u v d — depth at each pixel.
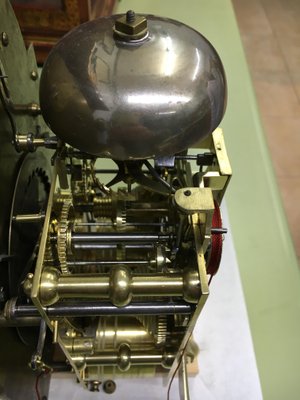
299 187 1.55
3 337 0.65
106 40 0.54
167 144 0.55
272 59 2.11
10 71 0.68
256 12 2.40
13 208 0.66
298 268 1.29
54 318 0.63
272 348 1.12
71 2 1.58
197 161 0.77
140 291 0.58
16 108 0.70
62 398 0.97
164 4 2.28
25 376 0.80
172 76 0.53
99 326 0.86
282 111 1.86
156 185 0.68
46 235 0.60
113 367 0.98
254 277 1.26
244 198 1.47
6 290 0.65
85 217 0.89
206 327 1.10
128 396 0.98
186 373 0.91
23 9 1.60
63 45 0.57
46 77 0.57
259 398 0.99
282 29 2.30
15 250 0.69
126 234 0.69
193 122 0.54
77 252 0.75
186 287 0.58
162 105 0.52
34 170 0.83
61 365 0.96
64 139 0.58
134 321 0.87
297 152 1.69
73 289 0.57
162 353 0.84
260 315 1.18
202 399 0.98
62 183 0.75
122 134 0.53
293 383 1.05
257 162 1.59
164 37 0.56
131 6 2.23
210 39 2.13
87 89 0.52
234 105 1.79
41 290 0.55
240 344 1.07
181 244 0.70
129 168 0.69
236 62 2.01
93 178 0.78
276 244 1.35
